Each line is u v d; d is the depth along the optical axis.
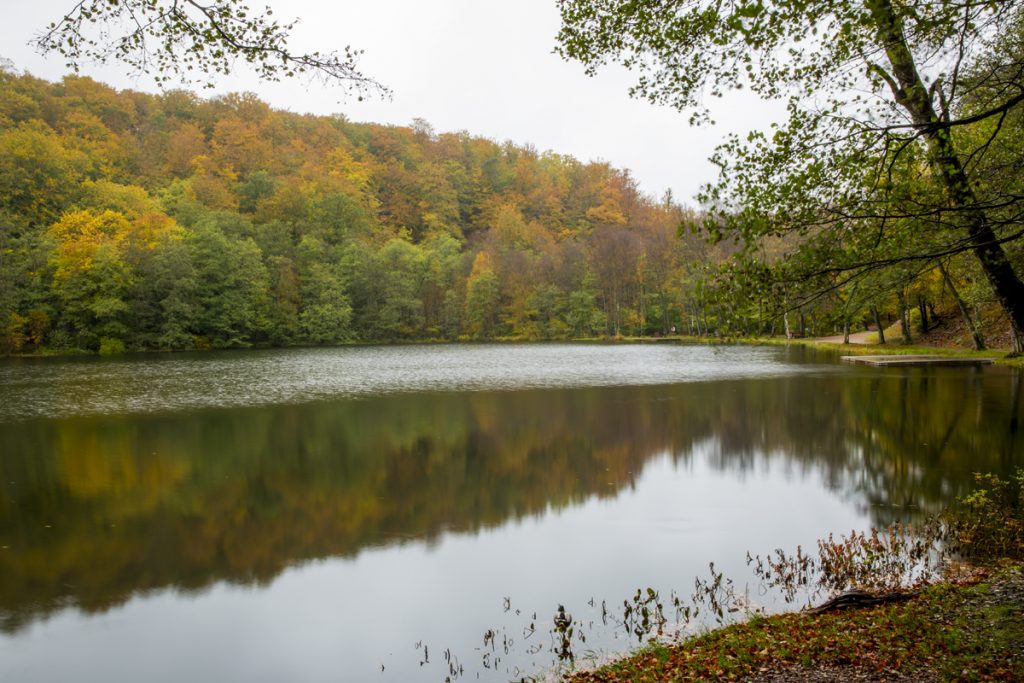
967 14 5.51
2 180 66.38
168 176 94.56
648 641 7.91
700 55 6.78
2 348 58.22
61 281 62.53
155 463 17.72
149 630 8.68
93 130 87.44
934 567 9.72
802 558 10.43
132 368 47.38
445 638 8.31
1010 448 17.25
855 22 5.59
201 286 70.44
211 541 11.95
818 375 35.81
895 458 16.84
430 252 95.94
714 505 13.63
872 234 5.91
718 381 34.84
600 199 120.25
